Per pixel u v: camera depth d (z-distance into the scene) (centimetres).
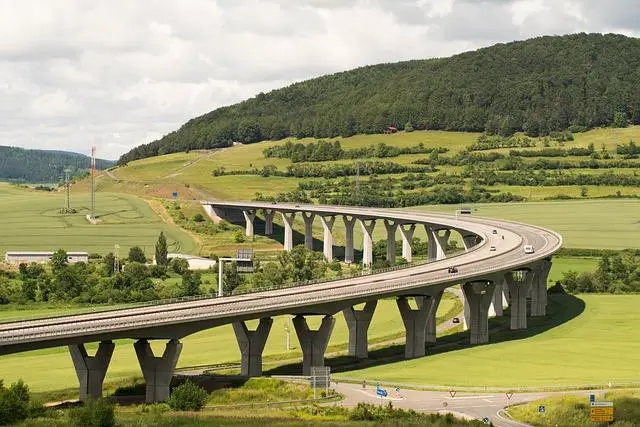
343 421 13662
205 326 17088
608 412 13850
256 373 18500
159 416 14050
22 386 14462
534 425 13850
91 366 16450
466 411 14712
